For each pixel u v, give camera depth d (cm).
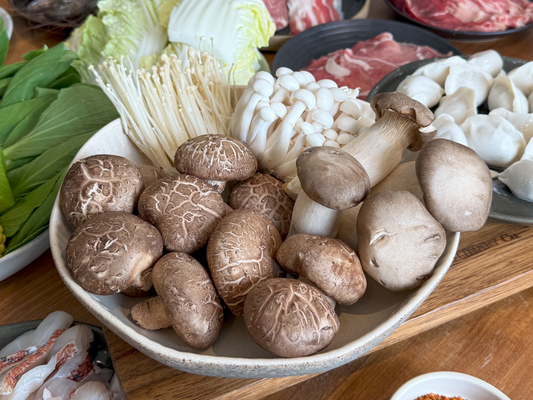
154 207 28
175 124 40
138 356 31
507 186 42
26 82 48
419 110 28
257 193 33
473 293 35
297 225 30
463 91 49
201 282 25
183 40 52
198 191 29
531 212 41
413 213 26
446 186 26
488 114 50
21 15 69
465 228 26
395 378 34
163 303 25
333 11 72
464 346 36
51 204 38
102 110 45
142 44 56
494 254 38
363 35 68
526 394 33
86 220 28
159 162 39
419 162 27
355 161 27
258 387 30
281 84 35
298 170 27
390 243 26
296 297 24
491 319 38
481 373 34
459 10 68
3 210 41
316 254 26
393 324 24
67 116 44
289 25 71
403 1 71
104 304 27
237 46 53
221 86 41
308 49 67
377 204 26
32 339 35
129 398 29
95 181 29
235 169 31
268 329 23
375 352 36
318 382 34
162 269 25
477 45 67
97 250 25
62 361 33
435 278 26
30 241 38
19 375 32
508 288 36
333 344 27
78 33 62
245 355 26
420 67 54
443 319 35
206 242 29
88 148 35
